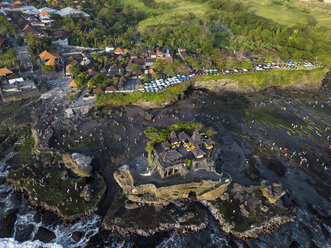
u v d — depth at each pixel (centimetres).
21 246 6353
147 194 7388
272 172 8700
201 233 6756
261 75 14225
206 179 7431
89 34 17250
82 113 11338
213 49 17062
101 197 7531
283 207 7419
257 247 6462
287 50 17288
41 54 14362
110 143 9656
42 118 10731
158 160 7594
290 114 11981
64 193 7588
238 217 7075
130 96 12094
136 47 17062
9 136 9888
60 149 9200
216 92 13788
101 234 6662
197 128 8925
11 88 12150
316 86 14588
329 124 11281
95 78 12438
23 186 7769
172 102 12362
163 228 6806
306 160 9194
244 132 10656
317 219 7150
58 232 6706
